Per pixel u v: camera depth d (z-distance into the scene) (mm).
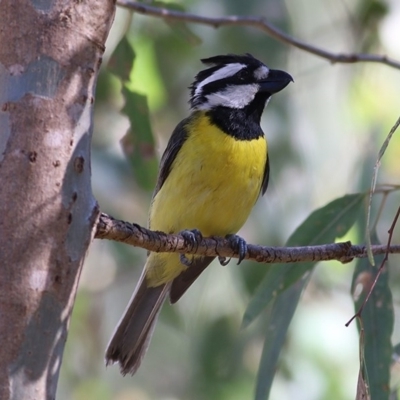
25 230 5000
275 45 12180
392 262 12781
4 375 4848
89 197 5297
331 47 14953
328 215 8836
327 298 12820
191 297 12484
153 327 9305
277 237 11820
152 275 9359
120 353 9070
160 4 10750
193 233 7652
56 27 5195
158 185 9266
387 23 13188
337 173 13414
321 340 12117
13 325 4902
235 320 12266
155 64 12602
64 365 12602
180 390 13234
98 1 5336
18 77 5125
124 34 10000
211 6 12500
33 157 5066
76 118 5227
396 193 12305
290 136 12062
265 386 8664
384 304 8367
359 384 5996
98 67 5410
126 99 9969
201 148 8688
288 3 13844
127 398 13234
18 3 5152
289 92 12664
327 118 13727
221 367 12102
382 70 13523
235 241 7844
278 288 8508
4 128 5098
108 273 13836
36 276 4988
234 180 8641
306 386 11836
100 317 13344
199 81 9727
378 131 11719
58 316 5047
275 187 11891
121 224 6434
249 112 9242
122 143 10047
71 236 5145
